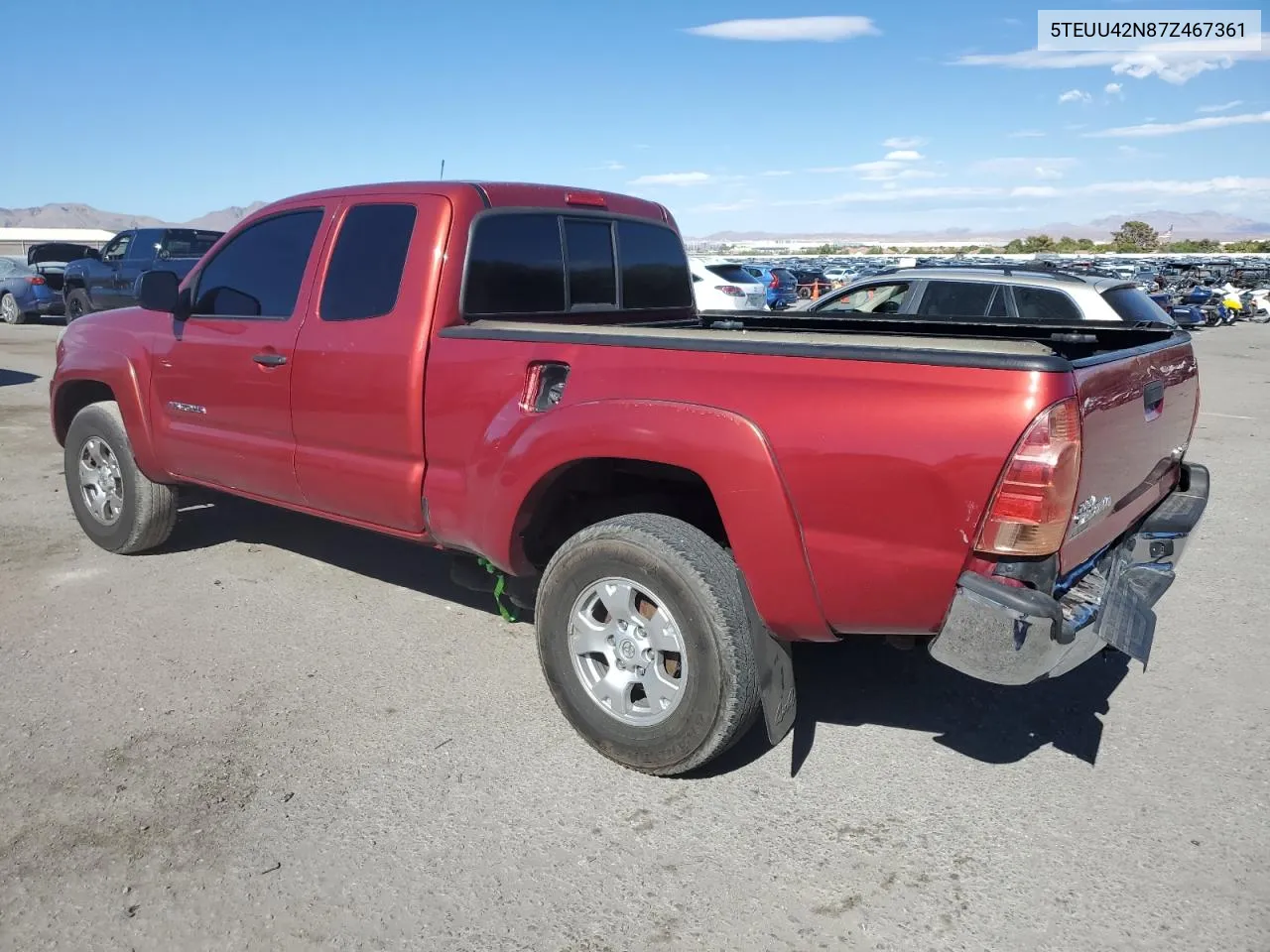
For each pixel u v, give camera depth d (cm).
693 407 314
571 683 353
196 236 1862
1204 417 1130
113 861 294
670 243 517
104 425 544
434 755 355
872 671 430
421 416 391
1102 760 358
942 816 321
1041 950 261
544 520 382
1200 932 267
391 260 403
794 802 328
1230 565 579
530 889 284
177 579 532
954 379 274
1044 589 277
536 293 430
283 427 447
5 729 369
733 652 312
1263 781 342
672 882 287
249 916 271
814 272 3903
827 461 291
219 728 372
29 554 570
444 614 489
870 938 265
